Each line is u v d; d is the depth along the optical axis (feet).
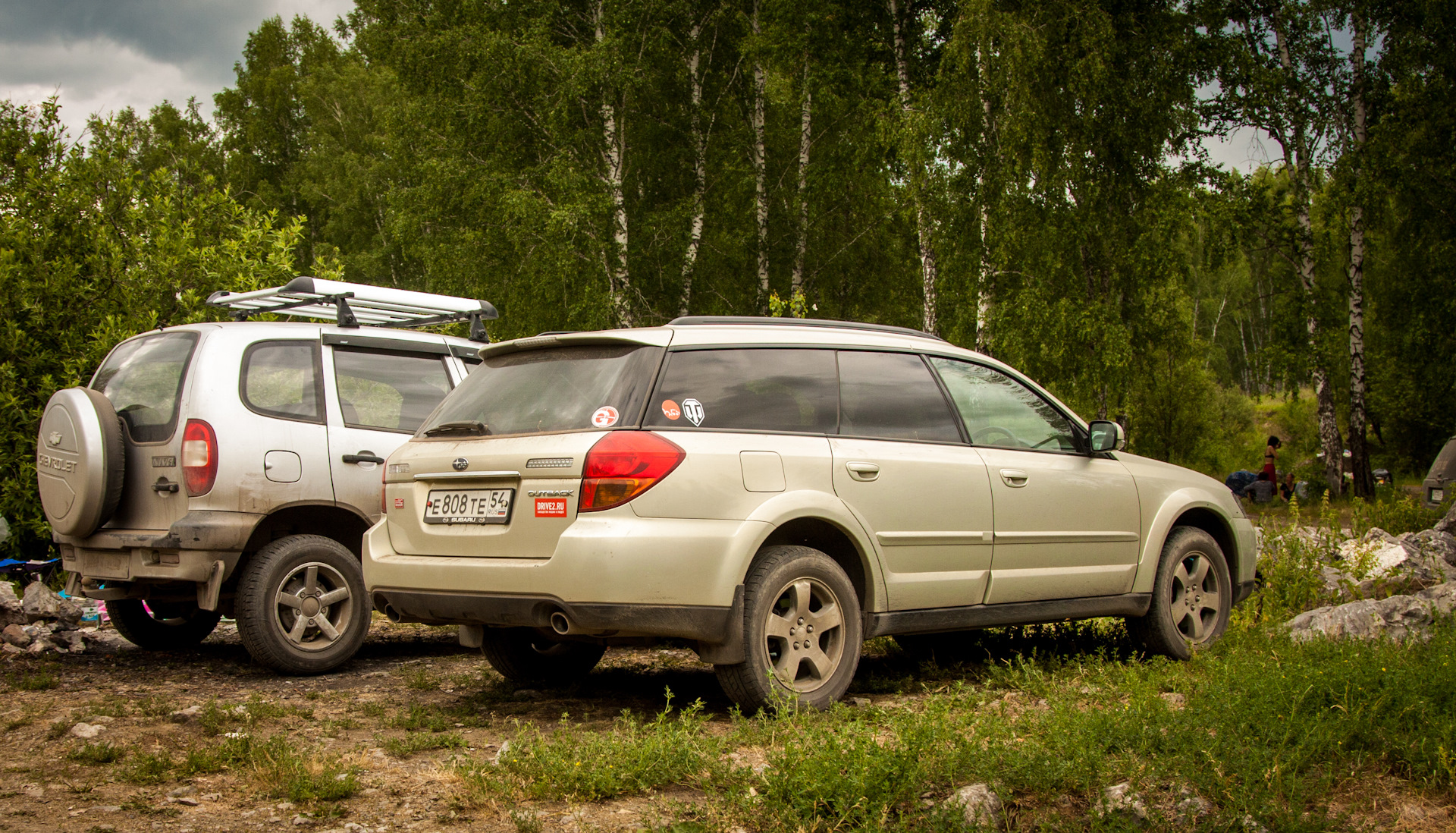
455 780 12.13
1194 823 10.54
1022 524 17.99
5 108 35.14
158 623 22.82
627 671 19.53
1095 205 67.26
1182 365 99.09
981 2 64.54
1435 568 27.71
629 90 73.77
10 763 12.88
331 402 20.76
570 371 15.51
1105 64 65.31
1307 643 18.08
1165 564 20.08
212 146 137.90
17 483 30.25
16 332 30.94
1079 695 15.53
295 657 19.22
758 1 80.59
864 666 19.72
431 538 15.58
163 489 19.17
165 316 34.30
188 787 11.89
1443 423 108.58
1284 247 84.79
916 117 66.54
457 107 74.84
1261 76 77.25
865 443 16.39
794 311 56.34
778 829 10.22
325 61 142.82
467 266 74.54
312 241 125.49
